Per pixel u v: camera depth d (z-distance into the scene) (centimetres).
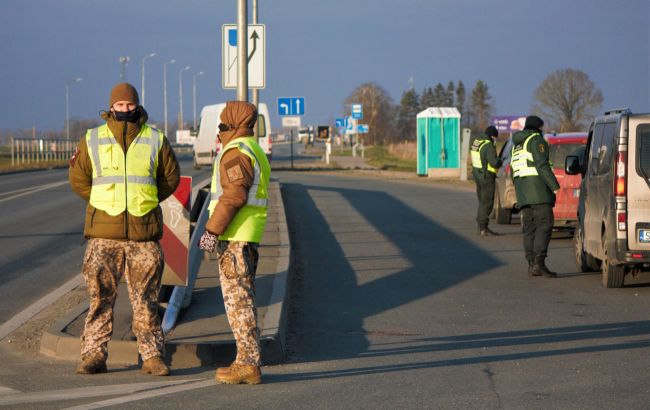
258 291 1992
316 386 1337
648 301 2128
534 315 1956
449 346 1642
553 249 3139
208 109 9388
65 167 10900
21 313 1983
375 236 3475
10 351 1606
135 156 1398
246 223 1345
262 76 3275
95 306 1419
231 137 1373
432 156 8556
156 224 1416
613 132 2278
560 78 16375
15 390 1305
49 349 1565
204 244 1332
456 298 2172
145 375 1411
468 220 4084
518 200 2509
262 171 1361
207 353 1497
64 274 2547
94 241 1405
